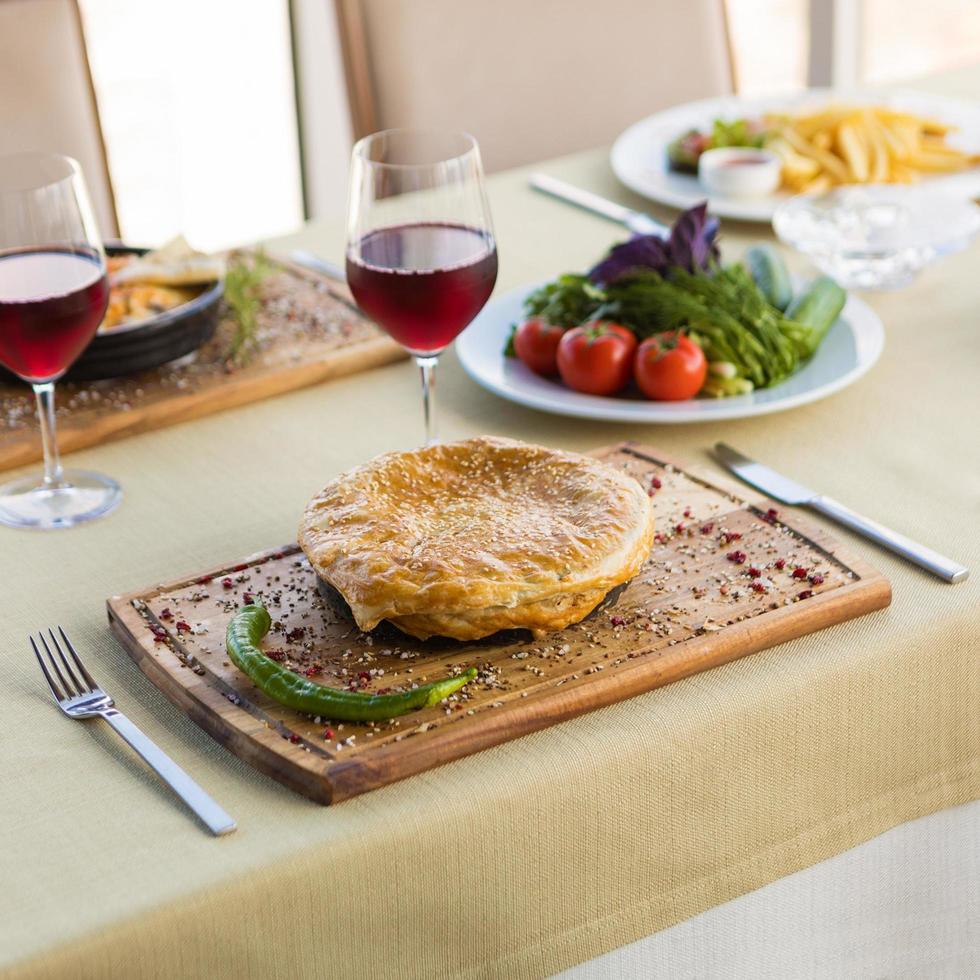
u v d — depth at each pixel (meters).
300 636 0.87
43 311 0.98
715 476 1.06
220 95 3.62
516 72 2.21
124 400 1.24
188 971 0.68
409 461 0.98
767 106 1.97
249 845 0.71
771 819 0.86
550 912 0.79
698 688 0.83
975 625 0.90
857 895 0.94
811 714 0.85
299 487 1.11
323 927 0.72
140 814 0.74
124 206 3.64
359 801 0.75
